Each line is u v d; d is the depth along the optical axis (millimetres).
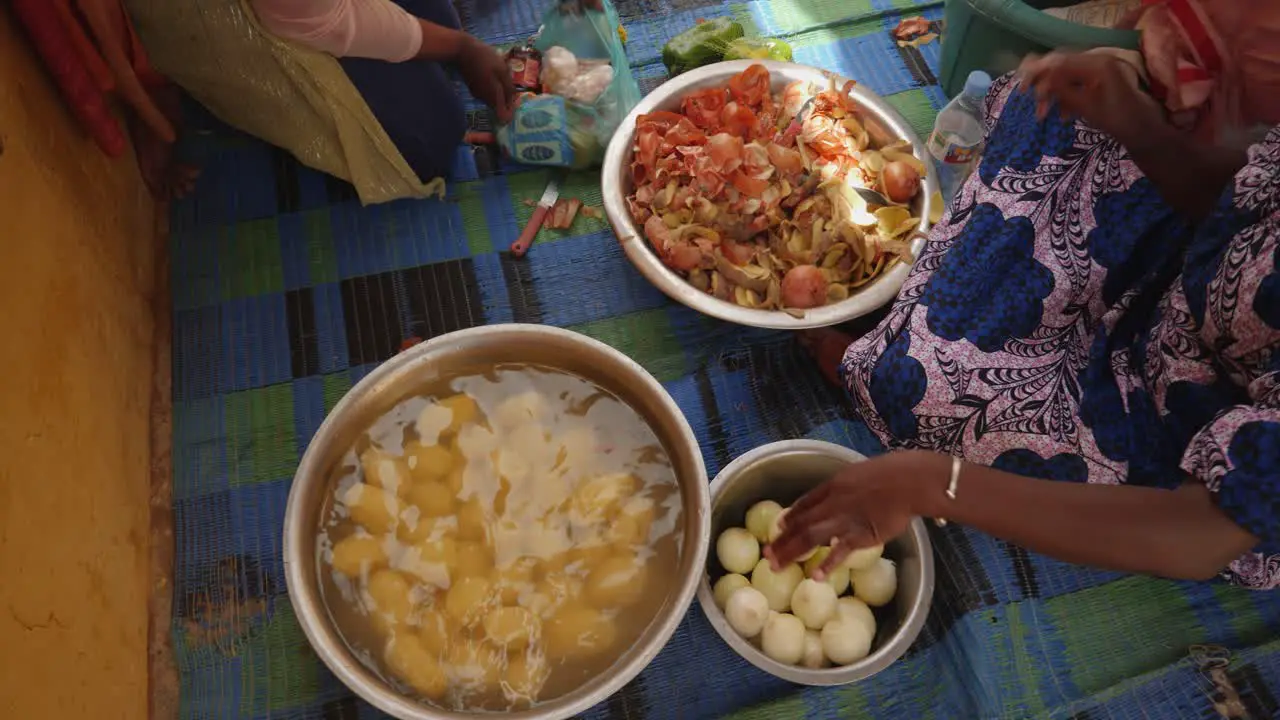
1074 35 1662
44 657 1220
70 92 1475
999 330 1367
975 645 1500
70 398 1438
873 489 1053
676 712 1521
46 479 1314
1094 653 1505
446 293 1923
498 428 1537
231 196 2023
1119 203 1378
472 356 1543
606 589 1404
